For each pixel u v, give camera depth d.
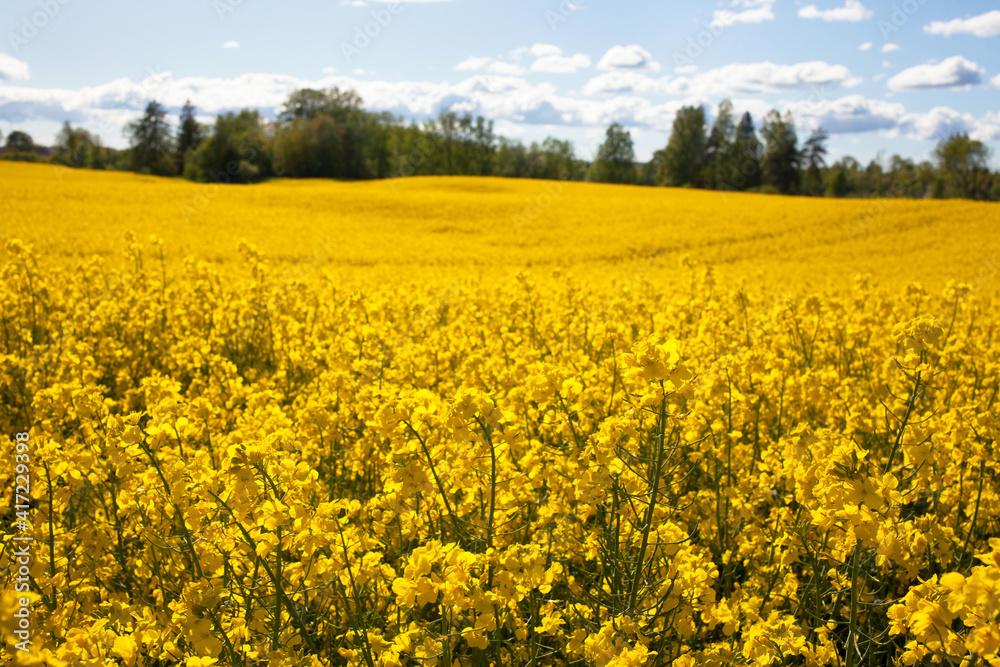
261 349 9.09
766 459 3.89
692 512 4.05
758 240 34.59
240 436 4.11
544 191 63.25
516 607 3.10
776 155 90.88
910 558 3.05
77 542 3.56
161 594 3.32
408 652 2.55
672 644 3.27
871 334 8.62
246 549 2.82
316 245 27.97
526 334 9.11
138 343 8.50
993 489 4.28
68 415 4.02
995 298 15.45
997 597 1.77
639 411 3.34
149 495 3.14
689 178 96.81
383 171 89.44
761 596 3.50
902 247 32.44
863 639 3.28
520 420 4.65
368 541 3.06
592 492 3.07
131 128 85.88
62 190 39.66
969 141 75.38
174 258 21.66
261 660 2.68
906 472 3.59
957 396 5.47
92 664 2.16
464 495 3.62
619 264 27.89
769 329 8.32
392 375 5.98
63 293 11.02
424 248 29.97
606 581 3.46
